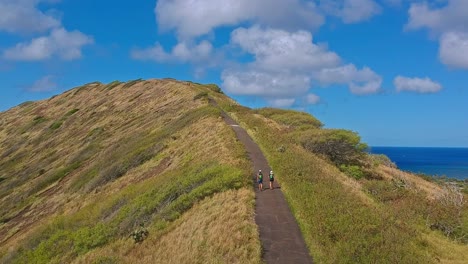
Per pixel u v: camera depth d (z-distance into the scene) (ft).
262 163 100.48
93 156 186.50
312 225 61.31
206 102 201.26
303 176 86.28
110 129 224.33
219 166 91.40
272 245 57.31
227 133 127.44
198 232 62.44
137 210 87.76
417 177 169.27
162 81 295.48
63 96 359.25
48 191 161.79
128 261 61.93
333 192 76.28
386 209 77.61
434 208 88.07
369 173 127.54
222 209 68.33
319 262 52.03
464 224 80.38
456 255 64.90
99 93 329.11
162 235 68.33
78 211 119.44
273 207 71.31
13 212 153.48
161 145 143.95
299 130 149.69
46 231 105.09
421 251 60.49
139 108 245.86
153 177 116.78
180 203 78.13
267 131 135.85
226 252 55.47
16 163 238.48
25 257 87.66
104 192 127.95
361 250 53.67
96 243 78.95
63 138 247.70
